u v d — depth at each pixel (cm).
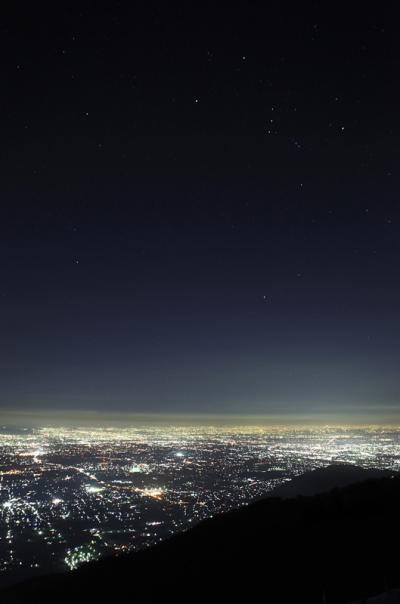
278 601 1189
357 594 1159
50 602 1445
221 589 1320
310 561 1402
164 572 1513
